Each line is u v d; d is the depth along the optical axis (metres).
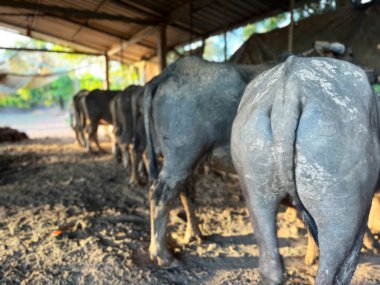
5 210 4.45
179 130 2.68
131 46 13.76
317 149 1.40
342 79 1.55
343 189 1.41
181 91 2.67
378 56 4.38
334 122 1.41
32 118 27.94
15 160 8.30
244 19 8.79
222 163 2.81
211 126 2.65
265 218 1.66
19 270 2.86
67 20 11.41
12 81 14.55
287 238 3.41
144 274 2.77
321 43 2.38
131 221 4.07
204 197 4.98
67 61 21.56
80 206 4.63
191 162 2.75
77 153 9.48
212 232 3.66
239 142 1.68
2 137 12.91
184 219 4.07
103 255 3.07
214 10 8.55
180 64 2.81
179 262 2.95
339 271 1.49
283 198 1.65
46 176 6.52
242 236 3.53
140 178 5.85
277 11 7.76
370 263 2.83
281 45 5.43
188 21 9.59
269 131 1.54
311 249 2.83
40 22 11.91
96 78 22.77
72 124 11.95
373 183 1.51
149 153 2.94
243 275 2.74
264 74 1.90
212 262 2.98
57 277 2.75
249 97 1.83
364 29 4.61
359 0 4.99
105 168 7.29
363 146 1.44
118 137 7.15
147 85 2.84
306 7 6.47
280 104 1.51
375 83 2.53
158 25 9.53
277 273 1.62
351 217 1.44
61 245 3.32
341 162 1.40
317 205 1.44
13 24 12.27
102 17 8.71
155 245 2.89
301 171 1.44
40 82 15.05
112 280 2.69
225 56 7.67
